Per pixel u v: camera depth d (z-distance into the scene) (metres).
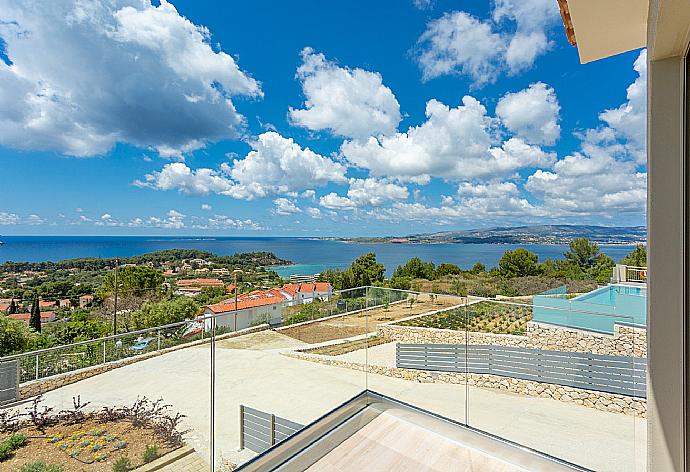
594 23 2.15
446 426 2.53
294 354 6.51
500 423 4.27
